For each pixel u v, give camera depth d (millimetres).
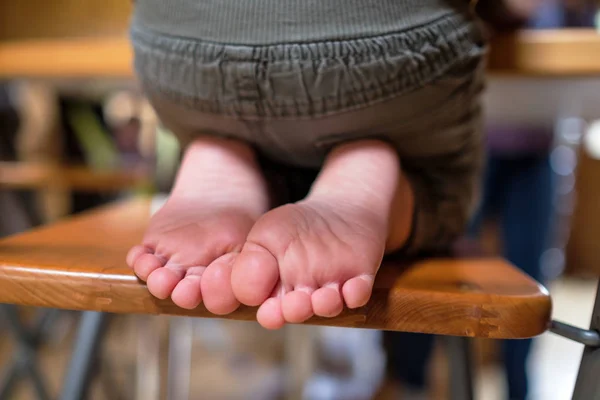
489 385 1518
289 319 426
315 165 569
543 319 453
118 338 1680
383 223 480
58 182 1367
